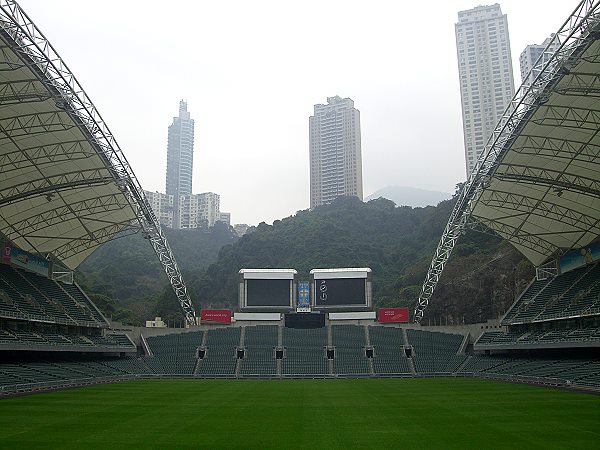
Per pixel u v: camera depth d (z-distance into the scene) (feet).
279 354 253.44
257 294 278.46
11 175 177.88
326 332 269.64
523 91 149.48
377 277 447.83
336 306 276.62
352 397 144.97
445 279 371.56
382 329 271.28
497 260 353.51
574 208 203.92
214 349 256.93
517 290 321.32
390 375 233.14
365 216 548.72
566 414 106.83
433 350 257.14
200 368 241.35
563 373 181.27
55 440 80.53
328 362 246.06
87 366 217.56
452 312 361.10
